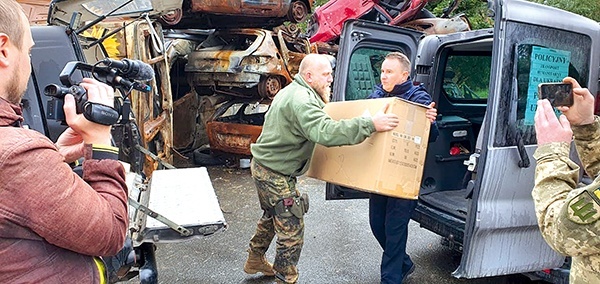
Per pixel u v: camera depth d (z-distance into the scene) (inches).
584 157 60.4
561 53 103.2
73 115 45.6
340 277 136.7
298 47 286.7
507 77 96.4
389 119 100.3
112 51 193.9
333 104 118.0
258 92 259.3
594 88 108.7
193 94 282.7
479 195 95.3
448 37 153.6
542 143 54.8
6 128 39.1
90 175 44.8
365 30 148.9
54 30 98.2
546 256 102.6
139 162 102.0
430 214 136.5
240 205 200.7
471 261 96.2
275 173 112.8
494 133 95.7
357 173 107.9
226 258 149.2
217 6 262.2
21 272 39.0
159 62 220.1
